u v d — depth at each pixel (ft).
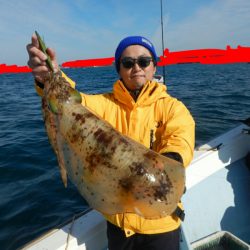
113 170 5.14
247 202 12.17
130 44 8.05
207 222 11.39
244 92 51.88
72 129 5.77
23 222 15.01
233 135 13.57
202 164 12.01
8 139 29.01
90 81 105.19
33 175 20.13
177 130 6.91
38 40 6.44
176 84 71.10
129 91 8.27
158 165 4.98
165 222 7.35
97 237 9.11
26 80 140.36
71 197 17.10
